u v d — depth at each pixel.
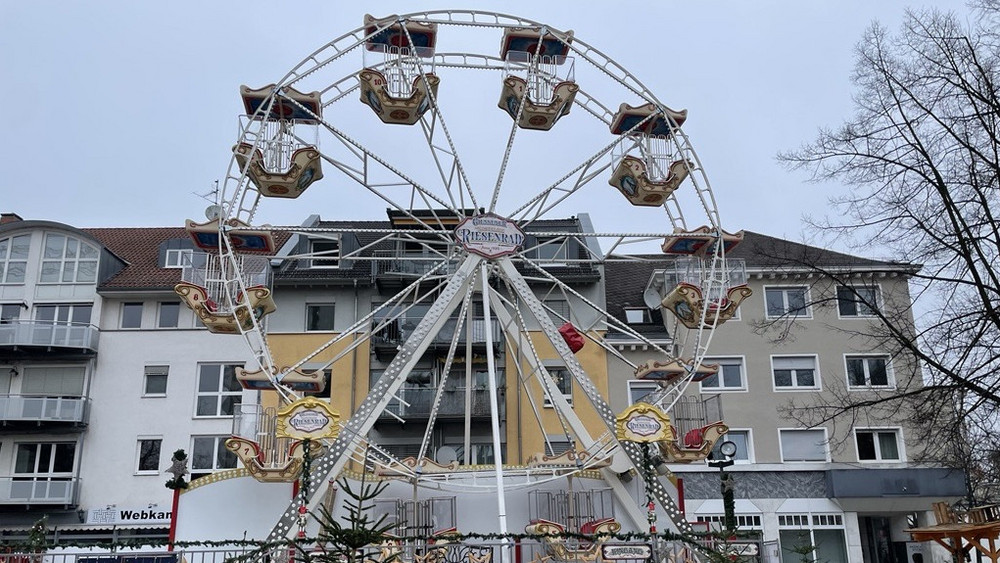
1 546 15.18
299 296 37.62
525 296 22.48
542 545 17.97
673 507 19.81
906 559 34.47
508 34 23.95
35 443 35.84
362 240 39.41
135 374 36.59
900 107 20.89
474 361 37.28
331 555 11.27
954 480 33.72
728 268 24.50
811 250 32.34
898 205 20.64
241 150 22.33
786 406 35.34
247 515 20.58
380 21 23.38
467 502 21.80
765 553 17.31
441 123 22.64
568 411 22.61
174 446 35.75
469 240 22.44
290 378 20.83
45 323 36.25
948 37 20.69
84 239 38.44
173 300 37.56
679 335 36.19
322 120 21.92
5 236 38.34
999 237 19.45
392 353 36.53
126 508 34.97
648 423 20.00
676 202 24.14
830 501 34.22
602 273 38.03
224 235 21.41
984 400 19.41
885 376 35.81
